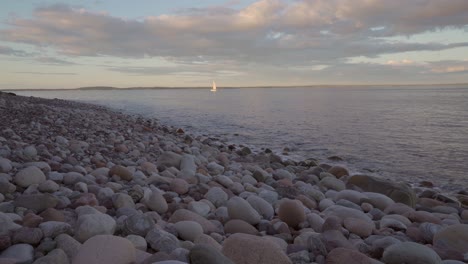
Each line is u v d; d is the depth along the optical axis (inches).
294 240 150.4
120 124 666.2
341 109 1352.1
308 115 1105.4
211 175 301.7
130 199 177.3
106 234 119.8
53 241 117.8
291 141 617.6
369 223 171.9
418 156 471.8
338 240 142.2
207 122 965.2
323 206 221.3
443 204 258.7
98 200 180.1
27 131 410.0
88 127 538.0
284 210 176.6
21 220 136.1
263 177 293.7
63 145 339.6
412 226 180.1
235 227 158.6
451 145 543.8
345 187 289.1
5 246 113.4
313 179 314.5
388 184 270.7
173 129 756.0
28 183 189.3
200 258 105.1
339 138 634.8
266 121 956.0
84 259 101.5
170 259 107.3
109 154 339.6
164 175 263.0
